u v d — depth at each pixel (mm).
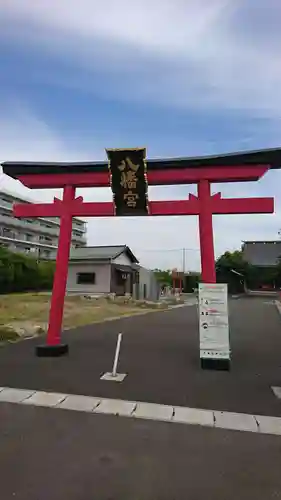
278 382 6391
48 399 5332
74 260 27500
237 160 7574
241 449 3805
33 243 50469
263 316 19312
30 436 4051
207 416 4758
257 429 4359
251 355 8781
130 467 3385
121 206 8164
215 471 3338
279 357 8555
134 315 18188
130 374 6773
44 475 3223
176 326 14094
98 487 3049
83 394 5582
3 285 27703
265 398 5520
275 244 55438
